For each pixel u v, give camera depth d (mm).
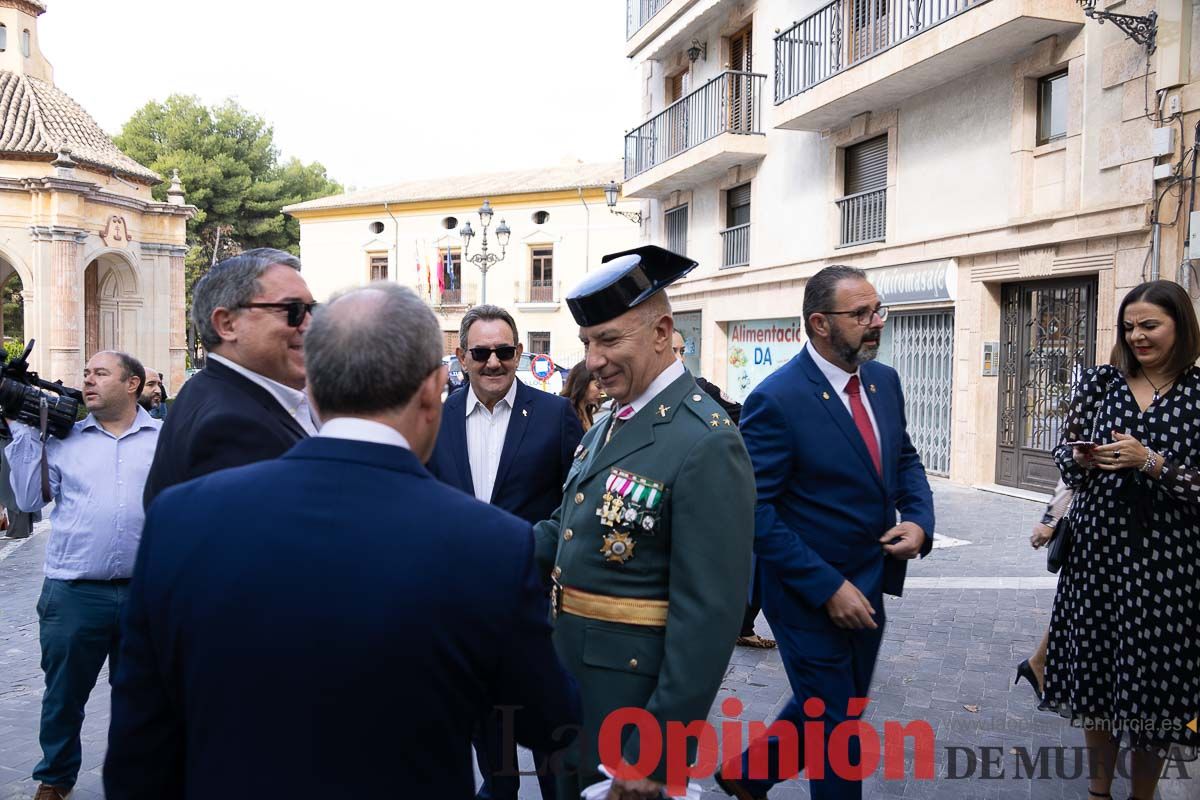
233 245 47562
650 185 19531
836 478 3008
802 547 2895
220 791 1419
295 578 1440
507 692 1575
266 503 1513
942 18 11117
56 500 3781
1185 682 3062
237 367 2398
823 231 14766
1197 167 8469
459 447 3738
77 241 23688
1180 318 3125
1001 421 11516
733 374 18047
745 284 16953
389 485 1534
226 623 1441
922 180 12406
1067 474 3309
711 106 17781
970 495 11016
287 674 1414
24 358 3781
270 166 49188
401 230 38875
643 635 2301
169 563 1516
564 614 2404
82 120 27375
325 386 1590
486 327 3637
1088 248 9719
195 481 1626
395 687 1414
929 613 6305
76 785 3895
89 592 3678
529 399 3773
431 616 1434
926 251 12227
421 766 1449
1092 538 3217
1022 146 10648
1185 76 8578
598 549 2350
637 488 2287
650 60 20734
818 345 3096
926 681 4965
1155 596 3072
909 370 13141
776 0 15883
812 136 15000
